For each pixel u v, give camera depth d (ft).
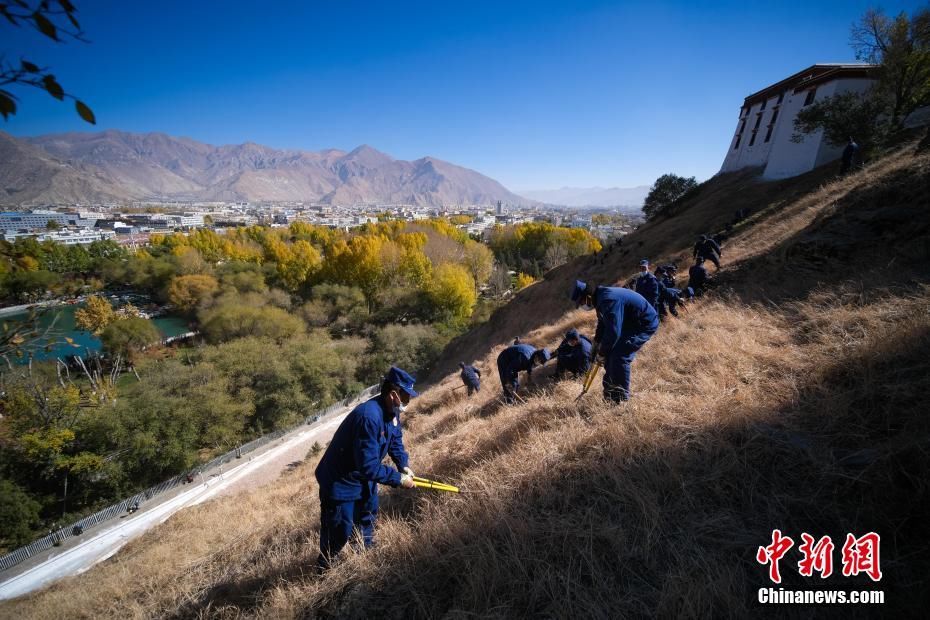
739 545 6.90
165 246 254.88
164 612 12.42
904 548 6.13
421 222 313.53
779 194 64.90
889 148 46.14
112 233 452.35
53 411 65.92
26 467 63.41
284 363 90.33
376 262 157.48
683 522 7.69
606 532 7.62
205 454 77.15
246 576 12.26
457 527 9.06
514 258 271.49
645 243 77.15
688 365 14.69
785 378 11.03
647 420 10.85
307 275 168.25
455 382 42.29
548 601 6.82
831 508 7.09
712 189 107.55
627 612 6.28
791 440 8.66
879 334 10.78
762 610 5.95
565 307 62.95
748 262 31.09
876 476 7.11
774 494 7.66
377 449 9.83
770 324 16.17
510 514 8.95
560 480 9.77
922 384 8.40
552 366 26.68
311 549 12.11
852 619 5.58
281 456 74.79
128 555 28.37
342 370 102.01
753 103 106.52
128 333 114.62
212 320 123.34
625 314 13.20
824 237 24.02
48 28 4.54
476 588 7.14
